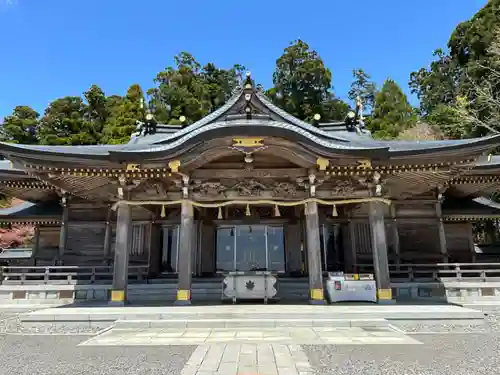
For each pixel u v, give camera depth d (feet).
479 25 113.09
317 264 38.27
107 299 45.27
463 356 20.51
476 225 111.24
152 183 40.57
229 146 37.70
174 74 160.15
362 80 224.12
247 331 27.58
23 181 51.42
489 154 36.88
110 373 17.70
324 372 17.47
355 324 29.12
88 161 37.19
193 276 53.62
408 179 44.42
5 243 101.81
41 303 45.11
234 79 192.65
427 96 172.55
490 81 96.02
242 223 55.72
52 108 137.69
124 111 131.13
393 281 46.70
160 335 26.53
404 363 19.02
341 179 41.22
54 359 20.53
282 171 41.11
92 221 55.52
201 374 17.15
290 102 160.15
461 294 45.34
